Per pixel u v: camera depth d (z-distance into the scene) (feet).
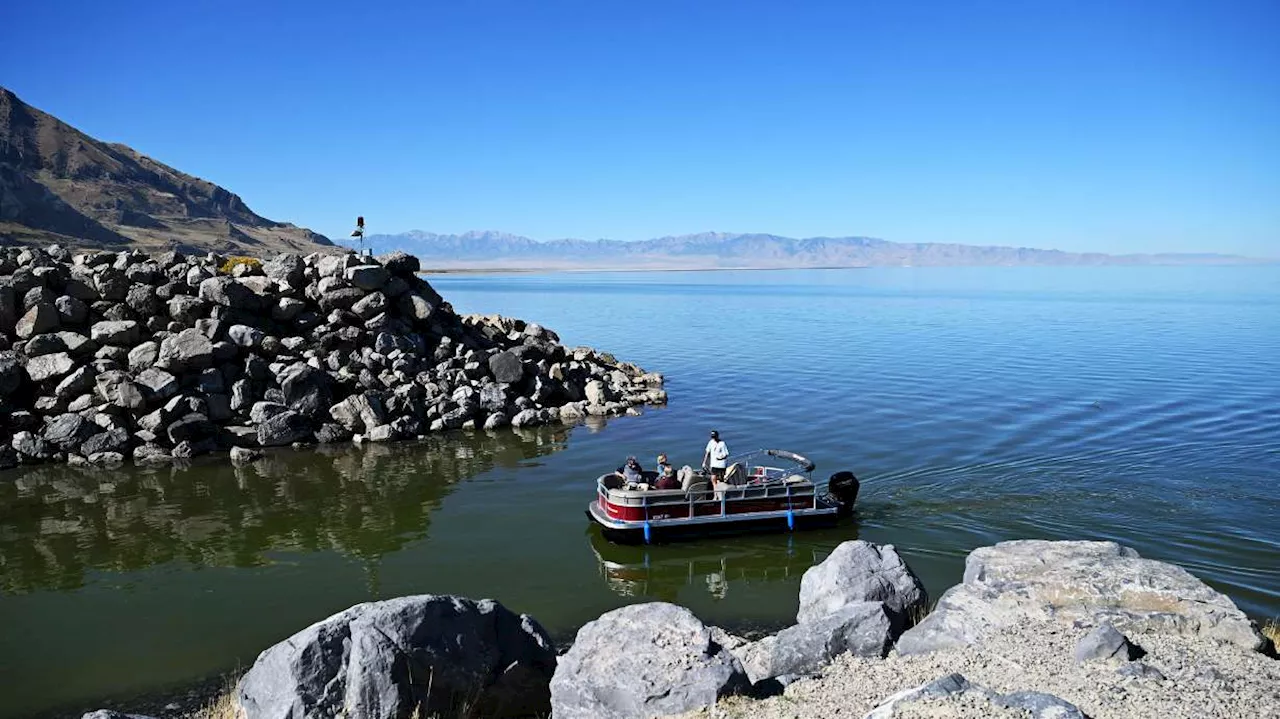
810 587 54.34
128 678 54.29
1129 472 98.27
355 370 132.26
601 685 37.68
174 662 56.49
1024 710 30.60
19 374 114.01
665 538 79.41
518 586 69.51
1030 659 40.09
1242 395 153.38
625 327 336.49
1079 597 46.21
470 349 149.89
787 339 278.26
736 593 67.82
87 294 125.80
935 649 44.29
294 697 37.81
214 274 135.95
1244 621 42.57
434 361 141.90
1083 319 371.76
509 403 138.62
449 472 105.70
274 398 122.62
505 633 44.14
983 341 266.57
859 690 38.81
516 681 42.86
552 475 104.42
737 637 57.62
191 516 88.94
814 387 168.45
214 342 124.06
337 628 40.11
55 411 113.70
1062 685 36.32
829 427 128.16
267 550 78.64
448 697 40.70
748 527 81.10
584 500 94.02
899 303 538.47
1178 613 43.80
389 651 39.34
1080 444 113.29
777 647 45.85
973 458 106.22
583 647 39.75
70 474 104.83
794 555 76.02
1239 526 78.48
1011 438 117.60
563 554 77.00
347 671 39.09
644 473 85.81
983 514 84.12
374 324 137.49
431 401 132.16
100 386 114.21
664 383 175.63
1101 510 83.97
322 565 74.69
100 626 62.28
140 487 99.66
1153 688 35.14
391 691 38.70
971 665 40.50
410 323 145.69
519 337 165.58
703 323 359.46
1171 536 76.23
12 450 108.27
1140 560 49.49
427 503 93.04
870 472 100.78
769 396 158.20
